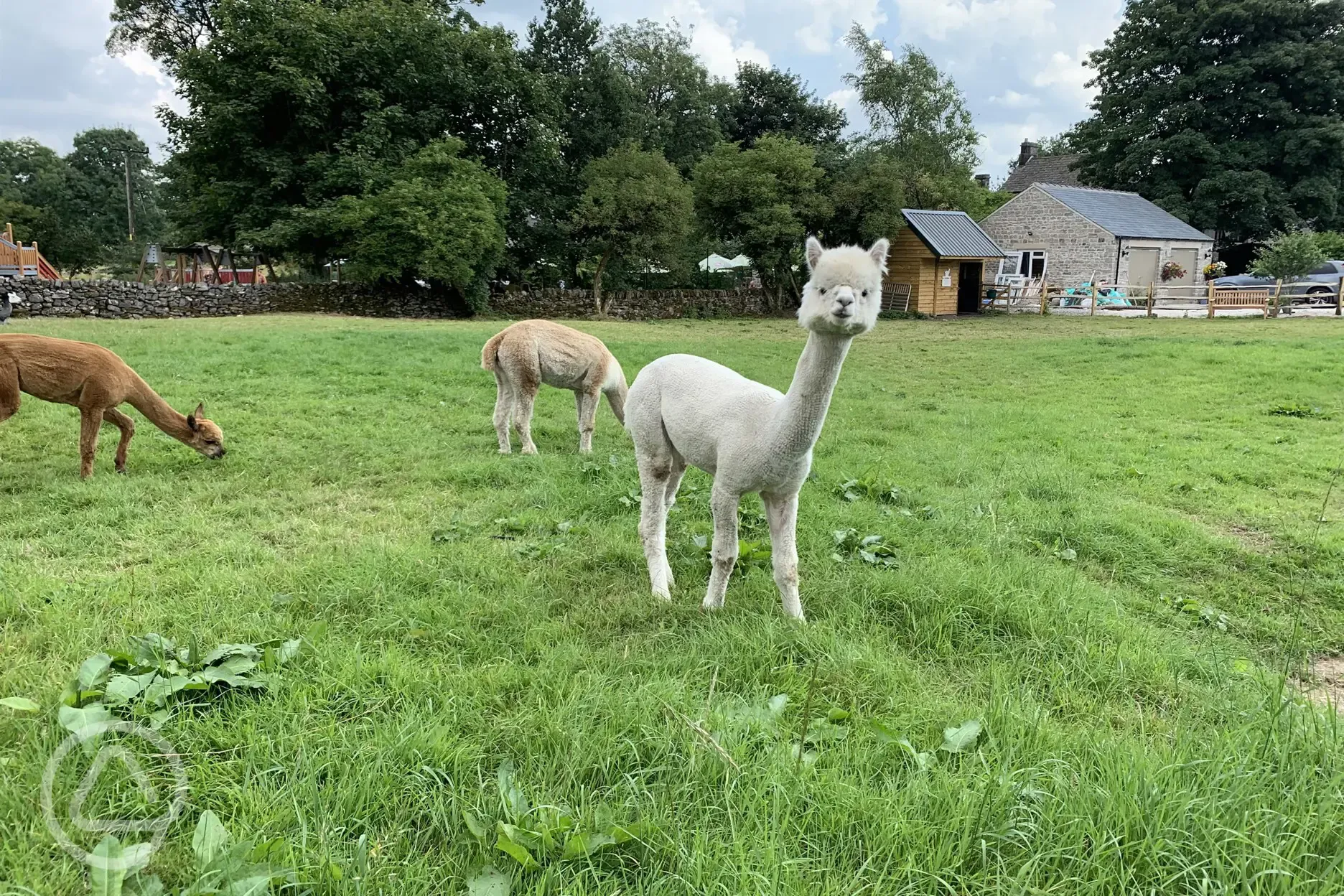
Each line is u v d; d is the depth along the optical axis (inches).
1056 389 485.1
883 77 1371.8
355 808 89.1
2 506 207.3
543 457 279.7
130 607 143.0
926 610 154.5
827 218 1171.3
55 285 800.9
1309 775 93.7
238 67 911.0
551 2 1344.7
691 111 1534.2
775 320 1151.0
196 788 91.8
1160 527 219.3
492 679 120.7
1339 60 1373.0
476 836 84.0
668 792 93.7
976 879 80.9
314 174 965.2
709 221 1202.6
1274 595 179.8
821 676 126.3
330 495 230.8
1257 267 1120.8
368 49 965.8
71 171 2246.6
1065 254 1302.9
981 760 99.5
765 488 149.1
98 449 275.3
